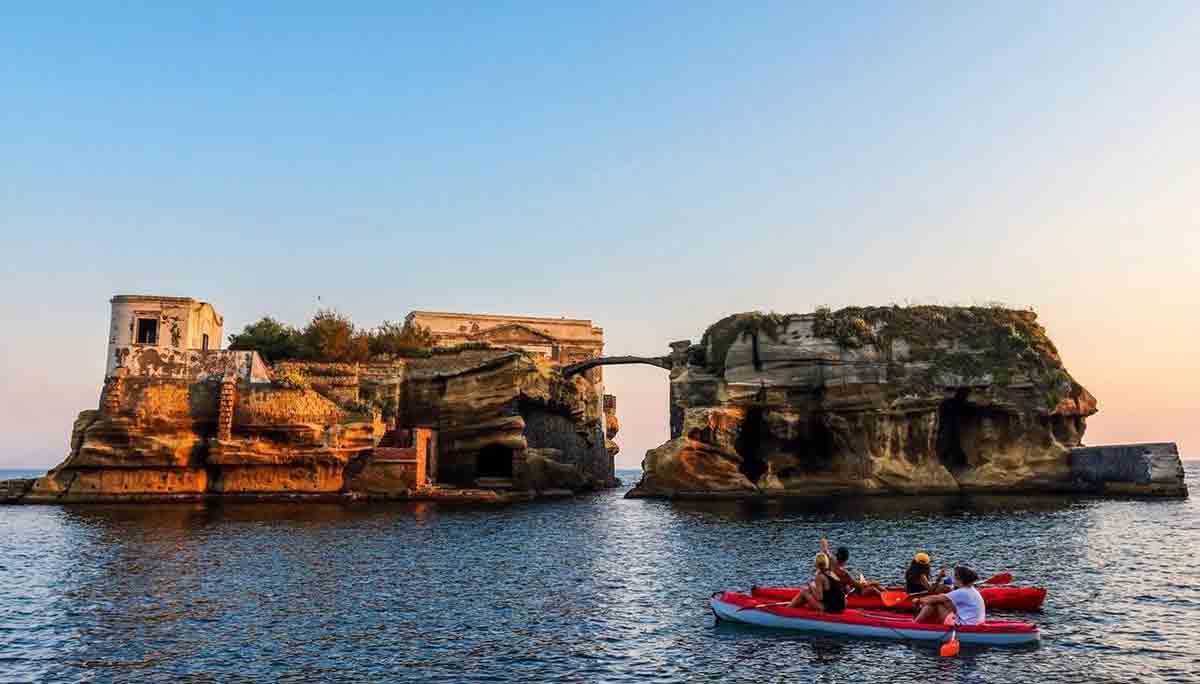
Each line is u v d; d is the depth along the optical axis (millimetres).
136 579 25922
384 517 48375
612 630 19219
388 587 24766
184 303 66562
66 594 23484
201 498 59719
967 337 71500
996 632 17516
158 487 59688
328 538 37125
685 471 67375
